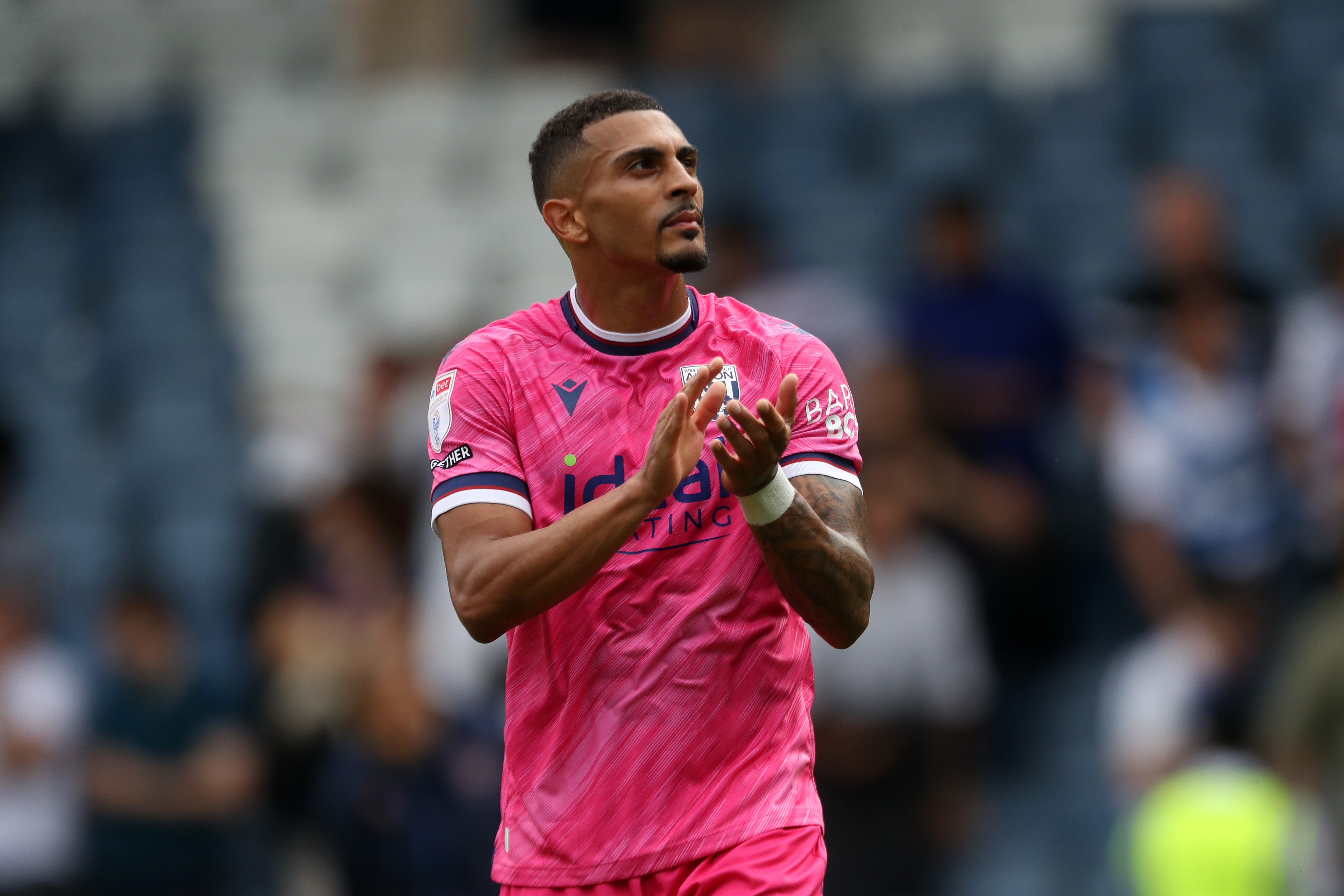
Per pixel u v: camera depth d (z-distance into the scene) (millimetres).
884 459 24750
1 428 32500
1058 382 25938
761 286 27094
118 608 26625
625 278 10383
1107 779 25984
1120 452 25344
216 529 35594
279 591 26359
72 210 44344
